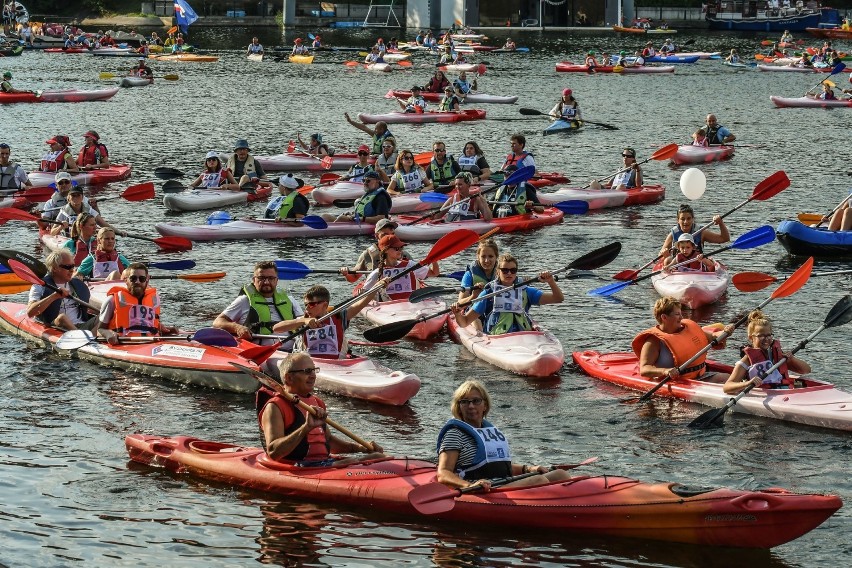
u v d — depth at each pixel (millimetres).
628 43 138500
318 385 22500
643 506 15367
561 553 15266
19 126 65812
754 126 69375
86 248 29906
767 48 132125
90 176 48500
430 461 17250
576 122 67688
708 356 25391
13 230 39125
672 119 72750
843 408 20391
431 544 15555
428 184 43656
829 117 74188
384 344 26328
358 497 16531
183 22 140000
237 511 16703
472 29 151750
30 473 18203
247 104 78750
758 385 21219
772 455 19219
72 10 166750
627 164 46375
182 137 62875
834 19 163250
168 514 16656
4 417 20891
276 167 54250
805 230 35438
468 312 25406
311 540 15766
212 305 29609
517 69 108062
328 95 85375
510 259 25266
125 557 15312
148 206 44031
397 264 28141
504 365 24266
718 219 32062
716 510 15031
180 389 22750
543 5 164000
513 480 15930
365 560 15172
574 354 24859
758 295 31172
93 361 24281
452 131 68562
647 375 22500
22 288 26344
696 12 167875
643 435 20234
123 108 75438
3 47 121375
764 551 15367
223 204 43812
